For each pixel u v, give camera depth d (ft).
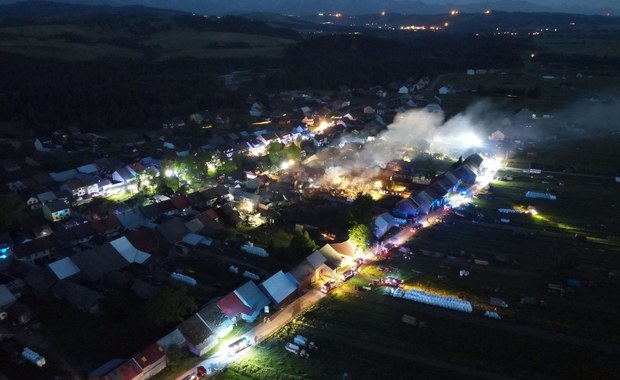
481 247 280.72
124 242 265.75
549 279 245.45
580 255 270.46
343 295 230.89
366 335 200.34
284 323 208.95
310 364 183.01
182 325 193.47
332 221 311.47
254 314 211.82
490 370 180.14
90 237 286.46
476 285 239.71
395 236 295.48
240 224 311.68
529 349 191.52
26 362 183.01
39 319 212.02
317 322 209.46
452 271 253.65
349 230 279.28
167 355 182.29
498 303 222.07
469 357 187.11
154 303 203.51
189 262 264.11
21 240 281.33
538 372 179.11
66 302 223.10
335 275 248.73
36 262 265.54
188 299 208.44
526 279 245.86
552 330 203.82
